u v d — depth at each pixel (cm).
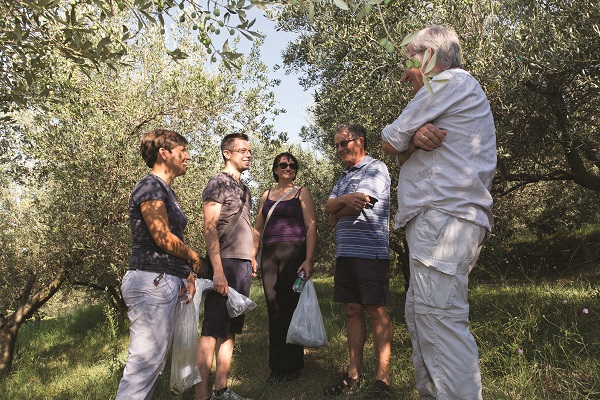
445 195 201
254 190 713
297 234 382
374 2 148
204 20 191
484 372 309
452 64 220
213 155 547
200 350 324
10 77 288
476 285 614
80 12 349
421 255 204
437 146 205
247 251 351
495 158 213
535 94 451
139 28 207
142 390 251
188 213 545
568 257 798
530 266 771
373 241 326
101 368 442
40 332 779
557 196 897
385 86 449
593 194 851
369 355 381
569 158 557
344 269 337
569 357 301
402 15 467
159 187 270
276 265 378
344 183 346
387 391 309
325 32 502
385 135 219
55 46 250
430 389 212
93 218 475
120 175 483
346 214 333
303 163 763
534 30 401
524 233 994
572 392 264
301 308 351
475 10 429
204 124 543
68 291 582
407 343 396
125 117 499
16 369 490
